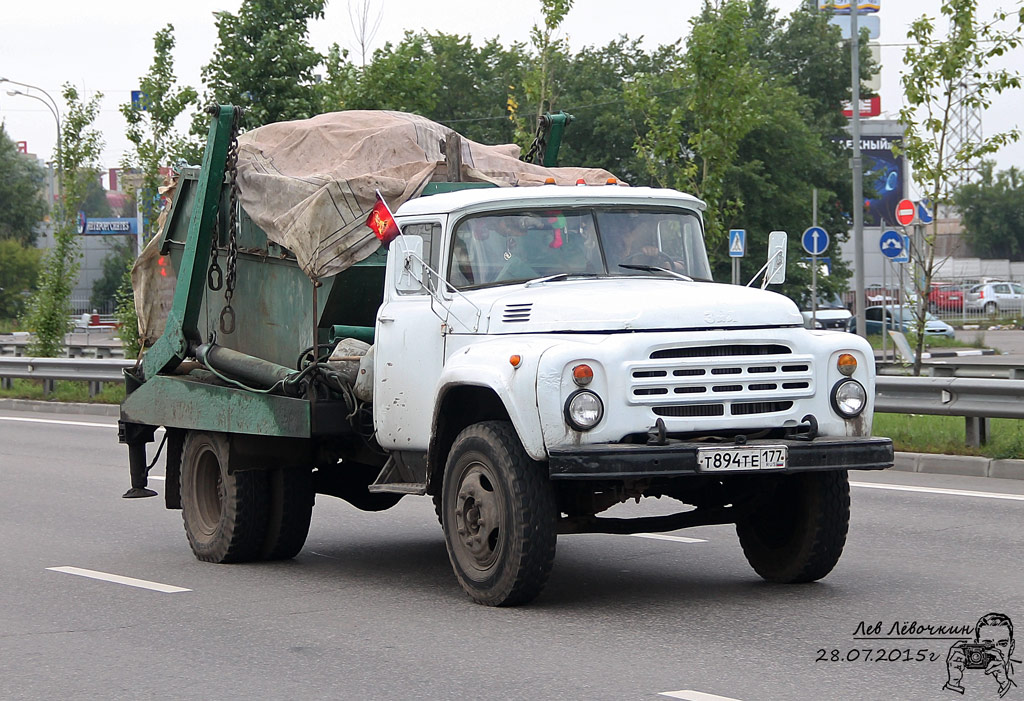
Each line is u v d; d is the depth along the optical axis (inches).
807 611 374.0
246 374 483.8
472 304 398.6
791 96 2596.0
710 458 355.6
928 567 445.1
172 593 427.5
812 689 288.7
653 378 360.2
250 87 1301.7
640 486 395.9
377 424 433.1
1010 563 450.6
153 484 736.3
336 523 593.3
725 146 1120.2
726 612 374.3
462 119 2881.4
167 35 1429.6
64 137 1569.9
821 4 2878.9
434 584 437.4
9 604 410.9
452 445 395.9
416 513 624.1
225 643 350.9
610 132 2667.3
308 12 1318.9
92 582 449.4
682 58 1127.6
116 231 4010.8
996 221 4847.4
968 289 2994.6
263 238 490.6
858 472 724.0
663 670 307.4
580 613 375.9
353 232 450.3
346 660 327.3
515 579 371.6
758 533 422.3
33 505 655.8
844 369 380.2
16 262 4050.2
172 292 558.3
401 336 422.6
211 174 498.6
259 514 482.0
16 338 2529.5
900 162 3174.2
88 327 2908.5
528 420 359.9
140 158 1422.2
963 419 824.9
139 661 332.5
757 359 368.8
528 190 423.2
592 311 369.4
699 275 436.5
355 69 1339.8
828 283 2630.4
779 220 2576.3
